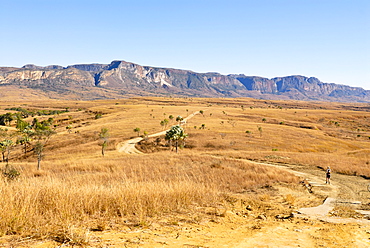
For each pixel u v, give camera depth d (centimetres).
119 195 909
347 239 739
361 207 1427
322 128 14362
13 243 479
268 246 598
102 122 13638
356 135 12519
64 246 473
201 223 812
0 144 4981
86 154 6569
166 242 552
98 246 486
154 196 1020
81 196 842
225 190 1814
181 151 7250
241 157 4794
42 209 724
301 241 679
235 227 803
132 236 584
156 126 11725
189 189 1295
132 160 4156
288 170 3356
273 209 1259
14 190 820
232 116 16650
